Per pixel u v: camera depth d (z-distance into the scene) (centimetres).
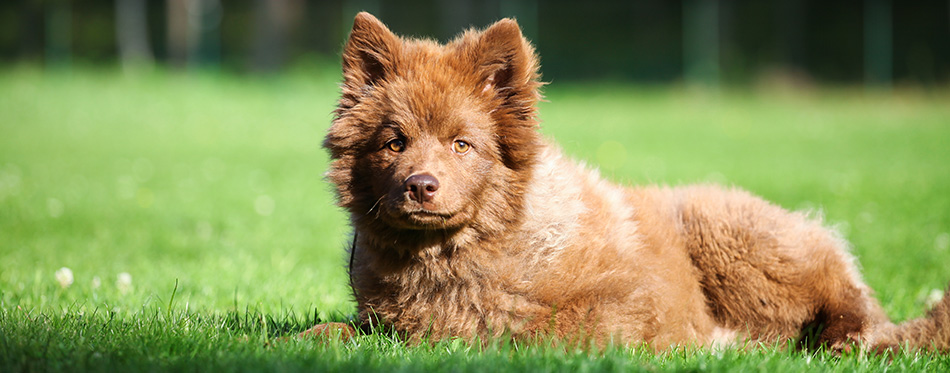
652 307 500
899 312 618
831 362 475
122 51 3731
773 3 3747
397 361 436
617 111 2947
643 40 3575
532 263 482
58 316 522
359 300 525
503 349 446
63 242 896
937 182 1366
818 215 627
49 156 1811
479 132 478
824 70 3591
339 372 408
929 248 837
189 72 3538
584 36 3581
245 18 3719
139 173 1583
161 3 3750
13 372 396
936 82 3341
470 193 469
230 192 1355
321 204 1238
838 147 2014
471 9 3481
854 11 3547
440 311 491
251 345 461
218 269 762
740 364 441
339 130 498
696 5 3416
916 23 3416
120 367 407
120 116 2630
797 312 567
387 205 461
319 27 3575
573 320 476
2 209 1100
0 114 2556
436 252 482
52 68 3559
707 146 2059
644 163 1697
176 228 1020
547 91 3450
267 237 963
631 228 532
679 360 454
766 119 2752
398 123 474
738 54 3656
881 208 1109
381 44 500
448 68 491
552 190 510
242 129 2458
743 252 565
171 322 517
